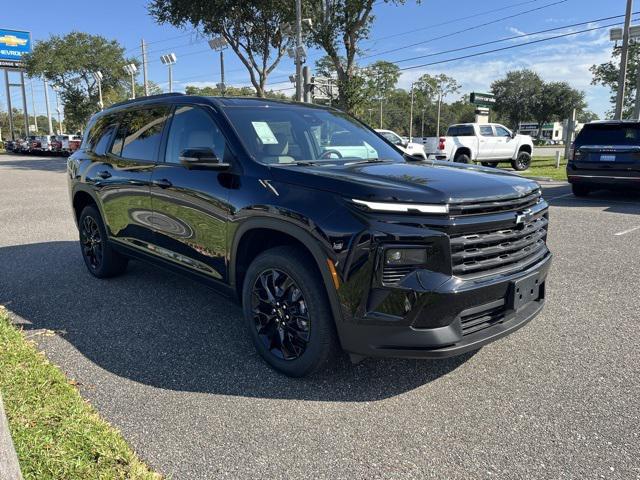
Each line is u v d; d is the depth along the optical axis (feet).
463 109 336.90
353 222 9.41
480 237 9.70
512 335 13.30
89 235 18.57
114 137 16.96
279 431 9.18
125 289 17.22
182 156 11.84
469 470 8.12
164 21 81.10
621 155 35.47
